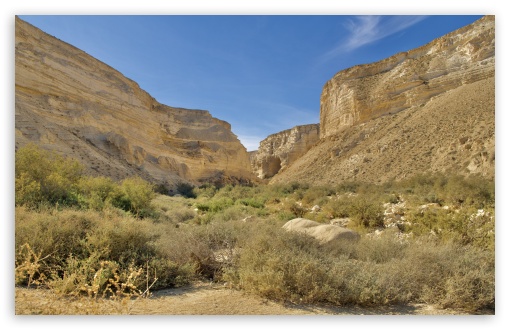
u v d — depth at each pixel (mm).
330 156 54250
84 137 33062
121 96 42688
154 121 48312
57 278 4195
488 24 47625
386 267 5270
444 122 37375
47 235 4922
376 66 63688
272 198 27297
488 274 4742
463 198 16234
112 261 4715
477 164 24141
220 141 61719
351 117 59281
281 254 4988
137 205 13312
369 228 12016
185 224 12953
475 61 46000
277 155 94688
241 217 14156
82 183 12992
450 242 6660
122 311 3631
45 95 31328
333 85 69750
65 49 35938
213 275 5648
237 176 61781
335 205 16547
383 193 23531
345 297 4324
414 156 35625
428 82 49969
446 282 4652
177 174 44750
